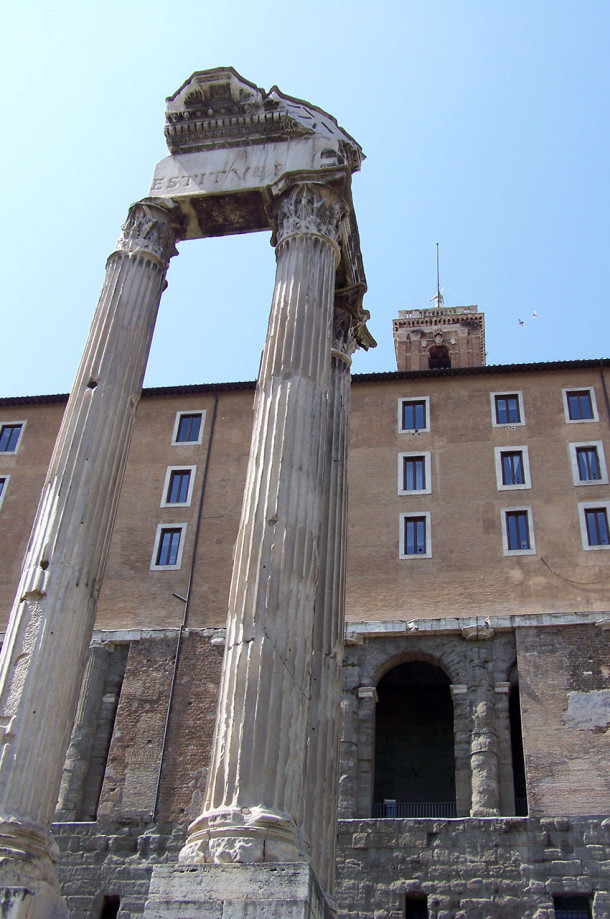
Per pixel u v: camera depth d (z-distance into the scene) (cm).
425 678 3906
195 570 3938
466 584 3666
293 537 1512
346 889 3000
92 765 3522
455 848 3019
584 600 3550
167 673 3631
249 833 1223
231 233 2203
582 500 3819
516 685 3441
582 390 4150
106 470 1769
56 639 1548
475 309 6156
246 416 4397
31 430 4584
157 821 3272
